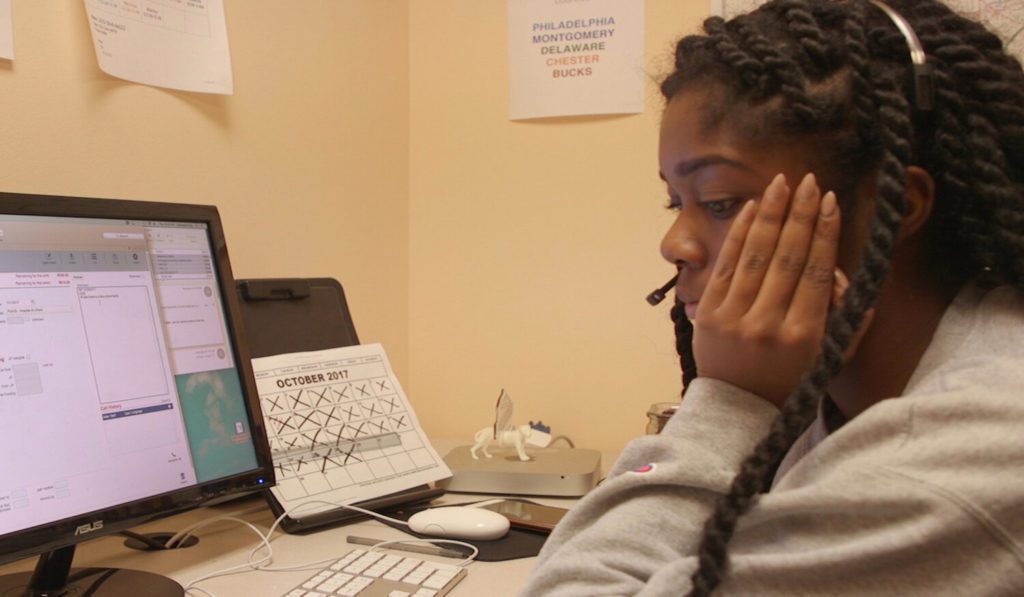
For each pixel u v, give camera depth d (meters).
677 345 0.73
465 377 1.50
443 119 1.50
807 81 0.52
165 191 1.05
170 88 1.05
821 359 0.48
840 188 0.52
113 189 0.98
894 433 0.46
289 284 1.17
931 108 0.51
